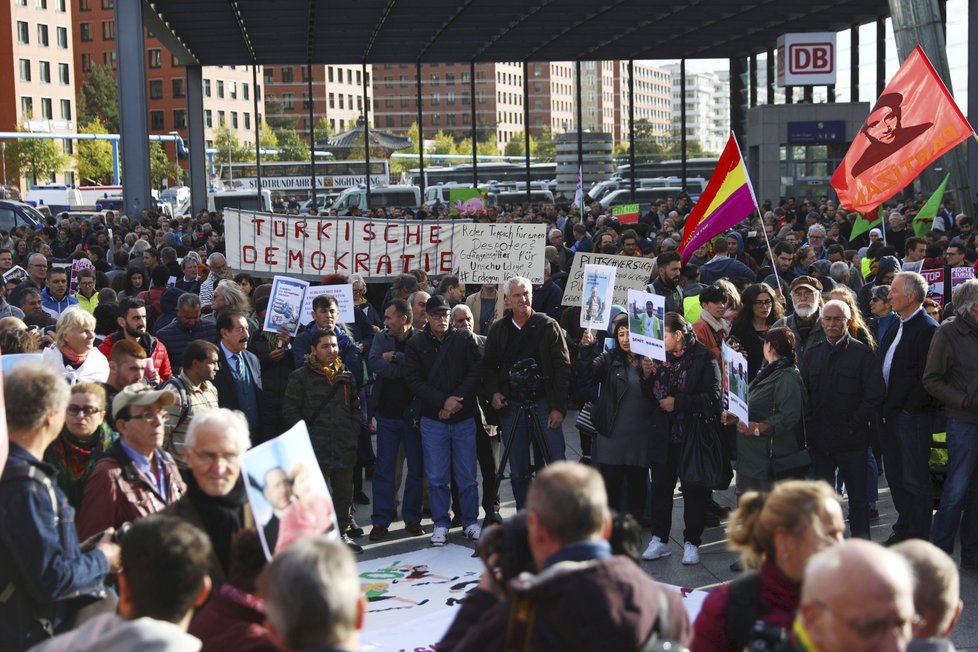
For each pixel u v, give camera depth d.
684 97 40.19
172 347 9.48
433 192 45.88
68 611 4.43
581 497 3.34
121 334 8.34
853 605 2.73
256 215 13.08
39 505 4.20
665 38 34.97
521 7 29.08
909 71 10.94
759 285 9.00
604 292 9.24
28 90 91.94
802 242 17.33
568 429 12.20
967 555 7.50
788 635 3.26
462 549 8.33
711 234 10.82
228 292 9.42
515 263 11.52
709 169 42.19
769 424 7.49
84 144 88.25
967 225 17.33
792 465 7.59
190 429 4.54
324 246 13.12
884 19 33.22
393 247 13.17
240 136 97.94
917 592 3.40
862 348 7.56
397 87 77.38
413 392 8.56
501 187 47.62
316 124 75.81
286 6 27.67
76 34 117.00
